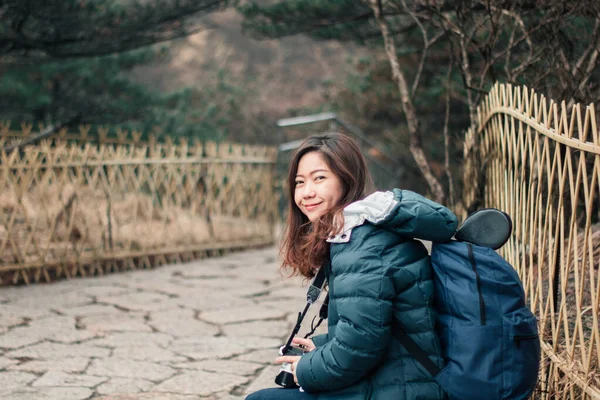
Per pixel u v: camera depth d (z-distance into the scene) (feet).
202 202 29.27
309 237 6.57
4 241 21.91
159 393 11.96
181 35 34.50
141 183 26.20
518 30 16.96
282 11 27.73
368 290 5.96
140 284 21.98
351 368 6.04
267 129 77.10
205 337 15.70
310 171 6.82
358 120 46.85
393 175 42.68
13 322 16.71
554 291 9.36
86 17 30.71
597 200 13.25
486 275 5.98
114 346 14.87
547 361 9.41
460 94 27.91
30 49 33.12
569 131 8.18
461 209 16.76
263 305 19.03
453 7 16.96
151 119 48.67
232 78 84.94
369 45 31.22
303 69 99.81
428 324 6.08
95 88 45.91
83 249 23.84
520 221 10.84
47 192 23.43
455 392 5.86
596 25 12.81
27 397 11.62
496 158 12.75
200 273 24.06
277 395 6.70
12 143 32.12
